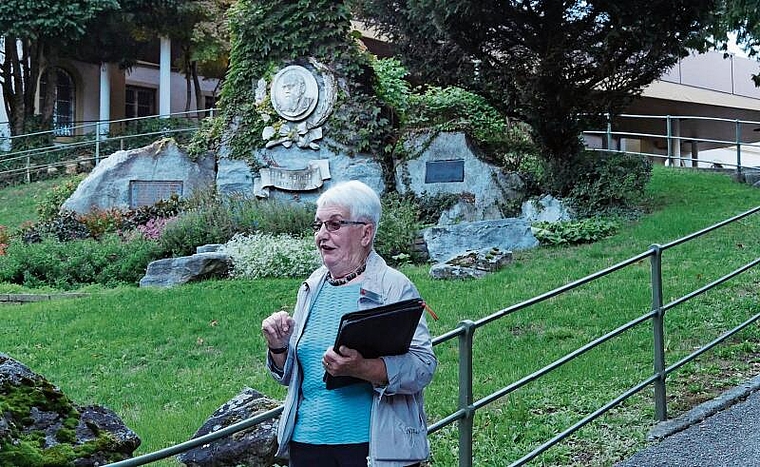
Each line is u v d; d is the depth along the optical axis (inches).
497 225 553.9
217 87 1285.7
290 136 692.1
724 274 418.9
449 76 650.8
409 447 127.8
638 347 321.4
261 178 696.4
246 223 623.2
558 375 295.3
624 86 613.3
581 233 545.0
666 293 390.0
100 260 590.6
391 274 135.3
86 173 914.7
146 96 1381.6
